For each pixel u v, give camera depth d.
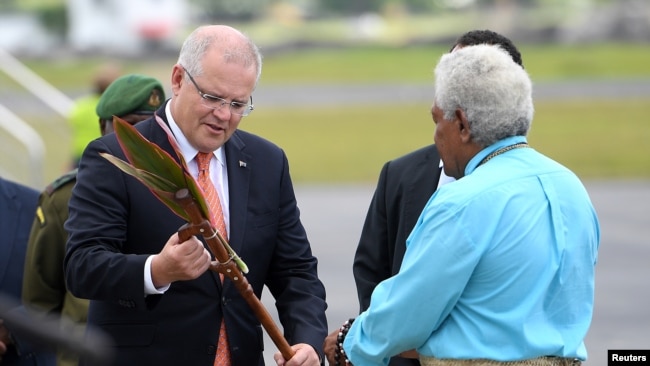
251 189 7.30
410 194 7.90
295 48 134.75
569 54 113.06
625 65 98.38
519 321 5.95
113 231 6.86
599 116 54.78
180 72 6.85
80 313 8.38
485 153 6.18
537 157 6.25
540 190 6.10
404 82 89.06
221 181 7.23
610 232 24.42
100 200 6.91
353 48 135.75
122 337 6.93
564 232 6.10
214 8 178.25
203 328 6.96
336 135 50.06
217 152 7.23
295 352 6.79
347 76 97.19
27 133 22.62
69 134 28.06
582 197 6.26
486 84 6.07
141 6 128.12
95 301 7.11
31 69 104.50
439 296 5.95
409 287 6.01
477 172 6.12
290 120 58.28
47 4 151.50
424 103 67.75
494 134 6.13
